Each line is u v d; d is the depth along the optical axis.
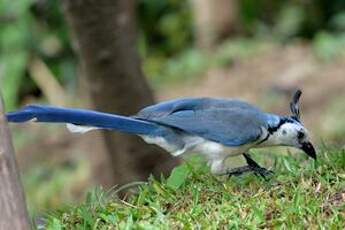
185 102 8.95
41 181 19.34
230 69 21.44
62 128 20.67
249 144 8.98
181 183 9.11
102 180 16.94
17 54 21.97
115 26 12.81
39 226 8.87
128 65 13.06
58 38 21.98
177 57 23.22
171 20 23.44
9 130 7.43
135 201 8.85
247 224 7.97
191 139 8.87
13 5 21.95
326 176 8.78
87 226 8.41
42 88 22.03
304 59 21.02
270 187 8.73
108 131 13.31
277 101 19.64
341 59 20.64
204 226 8.00
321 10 23.11
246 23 23.27
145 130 8.74
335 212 7.99
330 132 17.66
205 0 22.48
